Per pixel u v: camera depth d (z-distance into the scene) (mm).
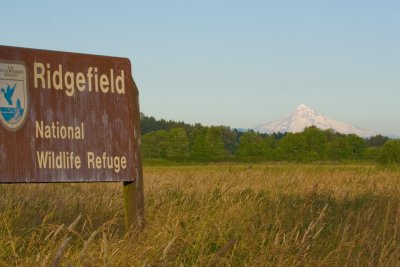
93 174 9430
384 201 16391
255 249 9352
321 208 15297
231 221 11000
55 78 9172
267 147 141375
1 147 8688
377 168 47719
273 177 26922
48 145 9055
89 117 9438
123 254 7641
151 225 9461
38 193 15875
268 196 17516
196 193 17047
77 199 14266
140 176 9961
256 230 10570
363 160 128500
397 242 10438
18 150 8812
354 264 9242
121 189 18344
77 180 9281
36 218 10945
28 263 7520
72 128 9281
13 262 7738
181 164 116188
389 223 11891
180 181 22578
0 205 13109
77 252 7676
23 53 8914
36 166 8938
